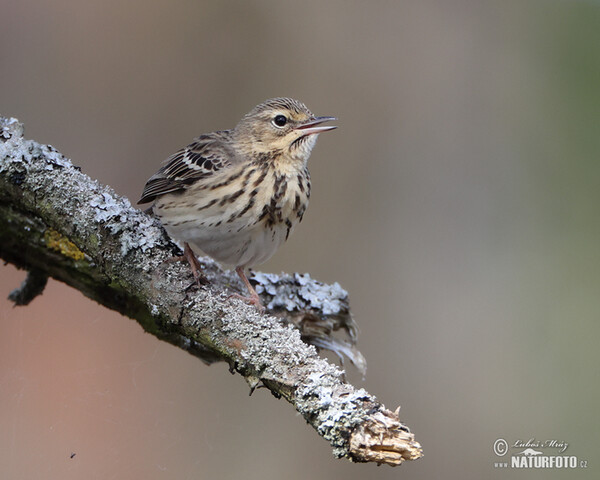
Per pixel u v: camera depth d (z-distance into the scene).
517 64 15.02
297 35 14.64
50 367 11.64
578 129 14.69
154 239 7.28
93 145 13.72
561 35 15.23
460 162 14.45
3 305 11.64
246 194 8.62
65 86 13.88
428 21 15.09
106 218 7.28
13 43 13.87
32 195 7.49
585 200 14.37
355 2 14.93
